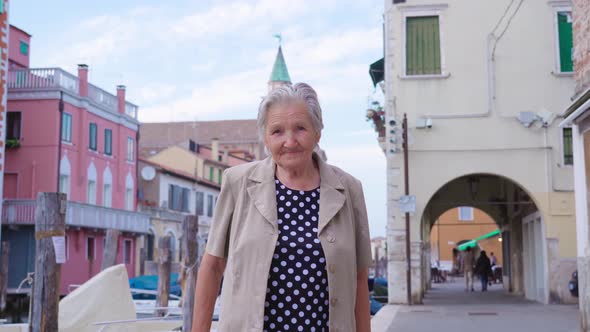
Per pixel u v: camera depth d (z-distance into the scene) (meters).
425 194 19.73
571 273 19.03
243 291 2.90
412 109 19.98
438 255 53.62
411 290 19.48
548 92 19.62
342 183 3.12
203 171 58.22
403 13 20.23
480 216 53.53
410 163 19.86
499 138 19.66
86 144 39.72
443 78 19.91
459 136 19.78
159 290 16.56
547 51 19.70
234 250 2.96
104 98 42.28
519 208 23.48
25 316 28.03
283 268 2.90
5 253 24.48
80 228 38.00
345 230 3.00
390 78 20.12
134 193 45.78
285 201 3.02
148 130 83.31
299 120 2.99
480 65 19.89
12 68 37.78
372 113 21.89
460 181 25.73
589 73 10.92
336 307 2.89
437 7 20.11
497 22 19.89
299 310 2.88
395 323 13.97
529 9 19.83
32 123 37.22
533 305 18.78
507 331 12.41
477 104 19.80
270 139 3.02
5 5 26.50
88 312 10.07
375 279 25.67
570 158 19.38
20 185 36.97
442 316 15.58
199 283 3.13
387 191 19.81
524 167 19.53
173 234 50.84
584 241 11.31
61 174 37.34
